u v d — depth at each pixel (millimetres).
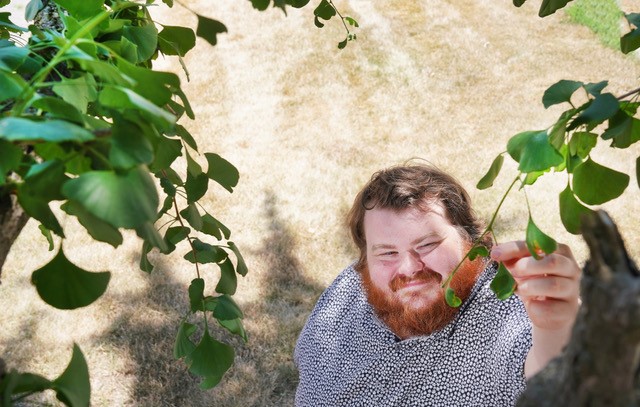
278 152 5195
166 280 4020
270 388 3414
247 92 5930
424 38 6504
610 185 744
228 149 5242
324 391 1759
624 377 409
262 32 6688
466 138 5262
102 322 3738
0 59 751
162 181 1194
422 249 1509
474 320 1517
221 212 4574
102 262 4098
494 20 6742
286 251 4273
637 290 386
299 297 3971
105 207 502
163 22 6871
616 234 410
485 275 1535
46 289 625
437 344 1546
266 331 3721
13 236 718
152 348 3594
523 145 681
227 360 1203
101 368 3494
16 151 578
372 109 5660
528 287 952
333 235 4406
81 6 860
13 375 587
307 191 4770
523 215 4434
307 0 993
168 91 670
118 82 618
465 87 5859
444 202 1534
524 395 491
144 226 636
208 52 6434
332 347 1754
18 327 3693
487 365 1512
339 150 5195
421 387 1588
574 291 947
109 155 535
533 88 5797
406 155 5121
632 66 5977
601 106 643
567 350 447
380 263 1552
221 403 3338
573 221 762
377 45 6418
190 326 1216
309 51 6383
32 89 604
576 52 6203
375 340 1662
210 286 4008
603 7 6723
